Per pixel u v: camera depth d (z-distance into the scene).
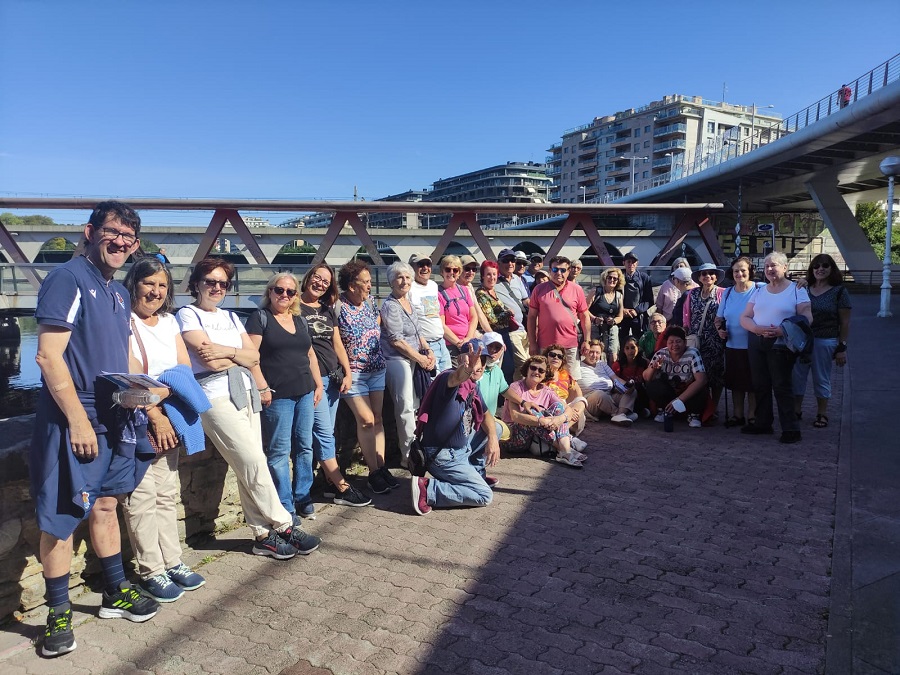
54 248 43.47
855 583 3.20
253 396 3.69
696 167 51.31
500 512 4.36
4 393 20.92
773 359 5.79
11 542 3.03
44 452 2.76
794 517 4.10
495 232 53.06
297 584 3.41
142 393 2.85
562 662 2.65
